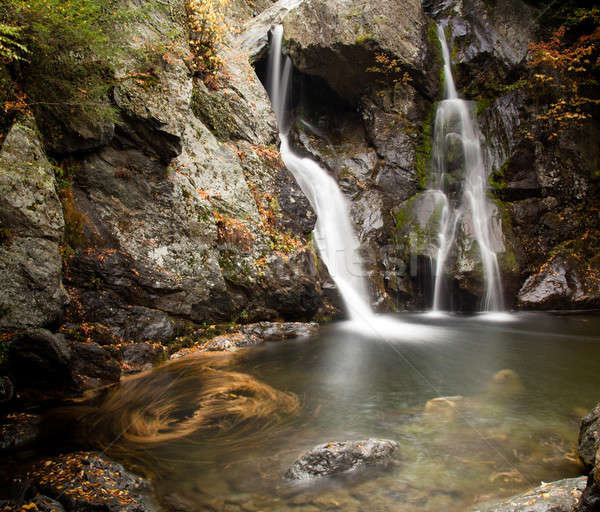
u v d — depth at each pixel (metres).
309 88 13.12
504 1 12.00
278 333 7.21
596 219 11.13
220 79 8.91
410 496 2.55
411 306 10.30
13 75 5.36
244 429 3.62
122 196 6.37
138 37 6.88
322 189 10.84
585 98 11.47
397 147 11.38
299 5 11.56
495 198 10.96
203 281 6.76
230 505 2.51
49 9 4.92
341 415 3.88
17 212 4.75
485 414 3.84
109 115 5.92
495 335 7.37
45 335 4.25
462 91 12.00
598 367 5.38
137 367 5.30
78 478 2.70
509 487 2.62
